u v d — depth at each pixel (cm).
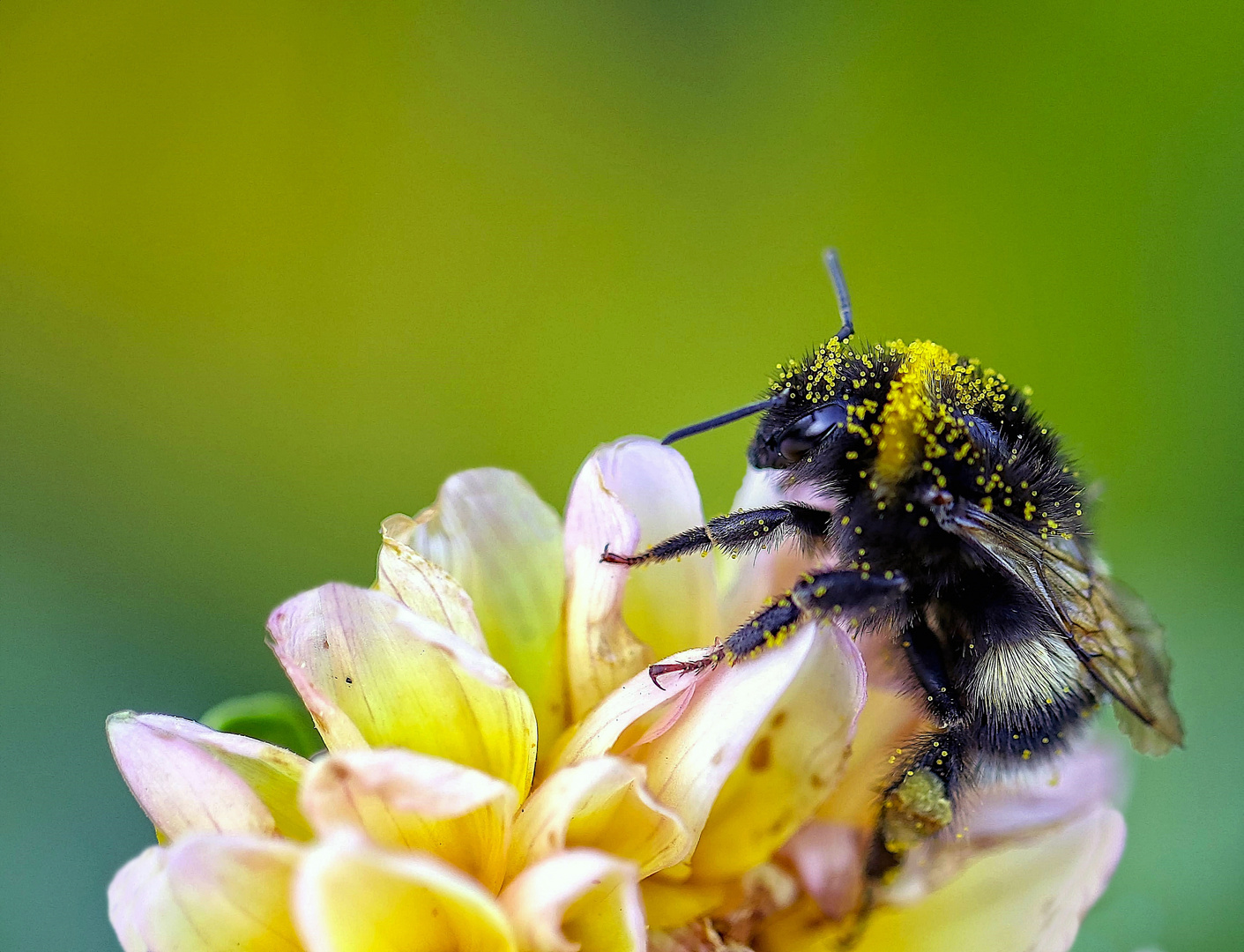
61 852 16
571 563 14
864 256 19
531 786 13
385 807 13
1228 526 18
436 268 19
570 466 19
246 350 18
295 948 13
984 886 14
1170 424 18
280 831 13
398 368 19
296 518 18
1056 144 19
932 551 15
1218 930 16
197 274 18
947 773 14
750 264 19
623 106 19
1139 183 18
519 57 19
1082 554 15
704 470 18
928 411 15
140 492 18
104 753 17
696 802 13
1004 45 19
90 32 18
